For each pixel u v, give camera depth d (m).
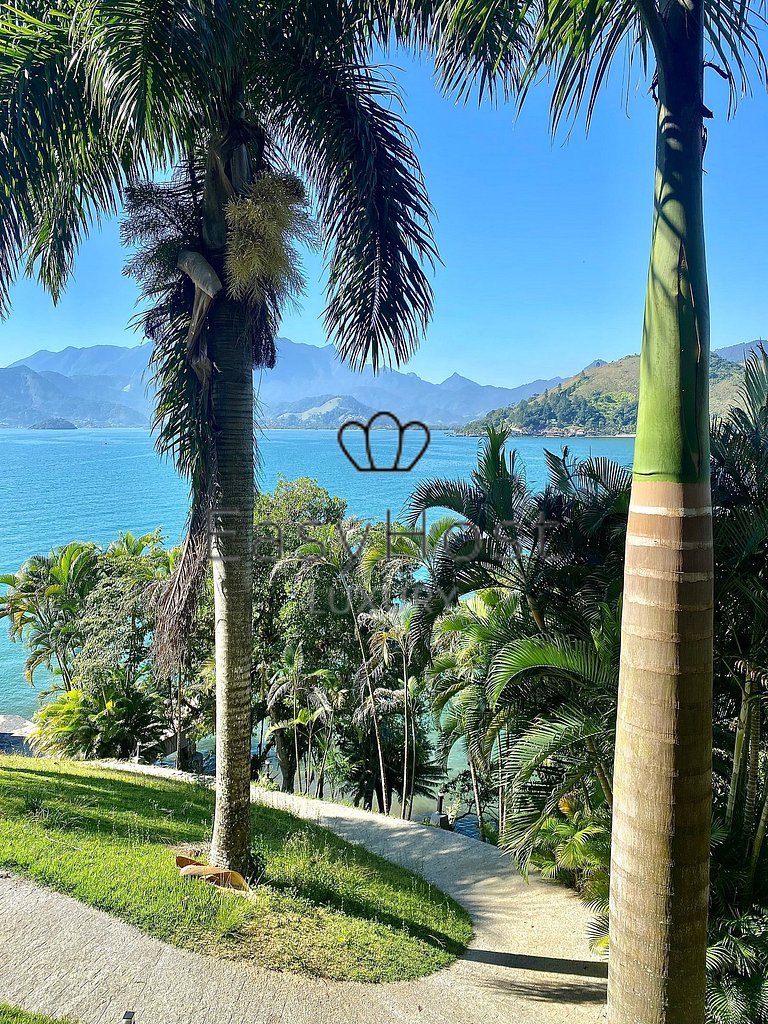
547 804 6.39
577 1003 6.41
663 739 3.23
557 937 8.07
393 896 8.36
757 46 3.71
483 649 9.46
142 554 26.16
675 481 3.21
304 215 5.87
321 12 6.19
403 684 19.08
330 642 18.70
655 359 3.26
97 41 4.64
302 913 6.80
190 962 5.32
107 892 6.01
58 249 7.00
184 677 18.97
